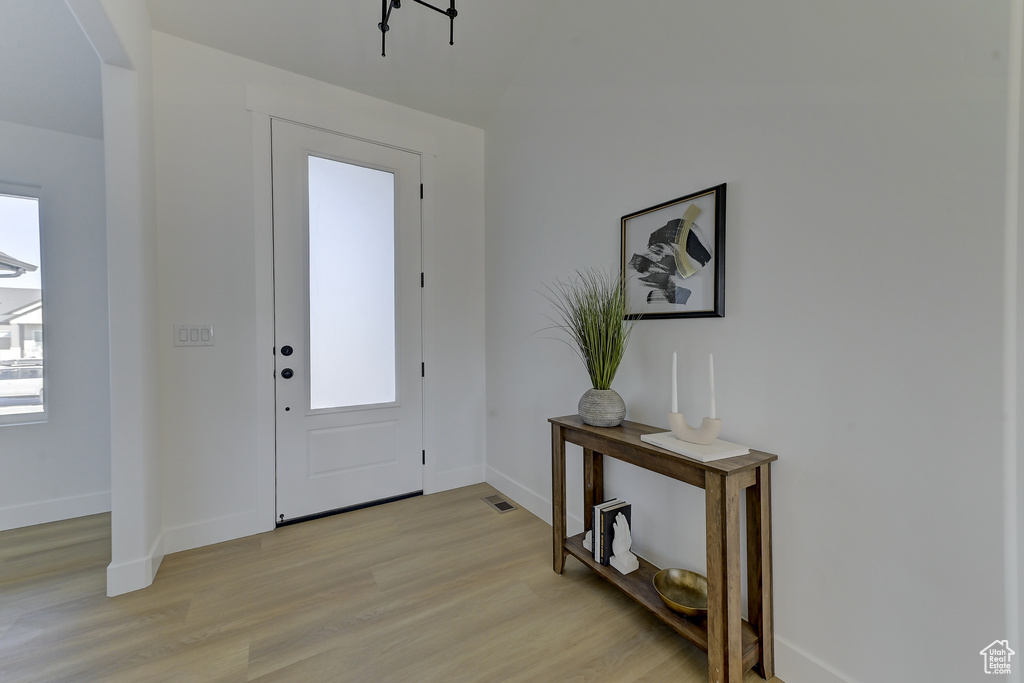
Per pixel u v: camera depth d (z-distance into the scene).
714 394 1.47
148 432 1.85
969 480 0.99
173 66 2.06
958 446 1.00
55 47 1.90
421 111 2.82
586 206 2.17
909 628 1.08
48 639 1.48
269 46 2.21
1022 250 0.93
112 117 1.72
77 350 2.52
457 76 2.61
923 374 1.05
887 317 1.11
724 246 1.51
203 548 2.12
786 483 1.34
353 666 1.37
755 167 1.42
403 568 1.95
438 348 2.92
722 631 1.23
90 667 1.35
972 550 0.99
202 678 1.32
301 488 2.44
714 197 1.53
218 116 2.16
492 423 3.02
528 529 2.36
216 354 2.18
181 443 2.10
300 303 2.42
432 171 2.86
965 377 0.99
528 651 1.45
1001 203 0.93
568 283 2.30
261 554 2.07
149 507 1.85
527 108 2.59
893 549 1.11
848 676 1.20
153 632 1.52
